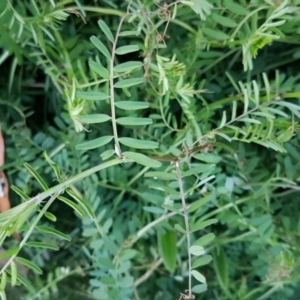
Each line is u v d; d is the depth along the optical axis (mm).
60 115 466
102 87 427
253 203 436
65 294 496
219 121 431
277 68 462
